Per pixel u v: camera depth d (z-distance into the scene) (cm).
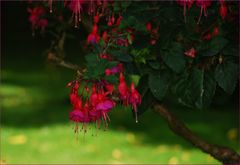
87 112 533
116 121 1861
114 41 571
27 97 2242
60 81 2539
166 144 1622
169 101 2075
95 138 1667
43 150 1559
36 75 2695
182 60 557
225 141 1666
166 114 698
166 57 558
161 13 573
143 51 569
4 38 3688
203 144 708
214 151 706
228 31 580
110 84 536
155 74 568
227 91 554
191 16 565
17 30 3847
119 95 554
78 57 3034
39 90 2370
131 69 570
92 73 533
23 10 3978
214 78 560
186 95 565
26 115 1945
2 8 3959
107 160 1475
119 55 552
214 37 567
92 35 573
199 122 1861
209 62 568
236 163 700
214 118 1898
